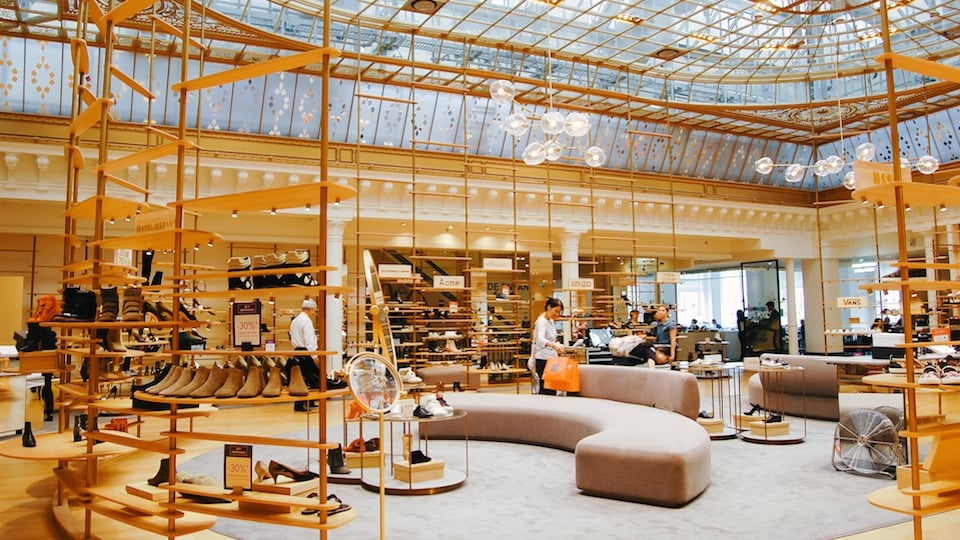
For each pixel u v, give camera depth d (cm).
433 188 1327
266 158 1201
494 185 1377
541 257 1681
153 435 823
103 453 489
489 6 1073
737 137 1745
